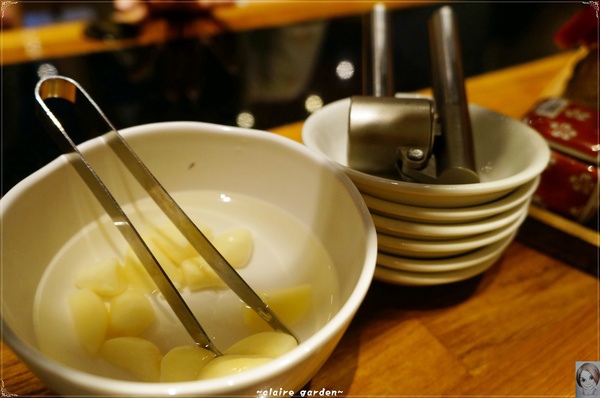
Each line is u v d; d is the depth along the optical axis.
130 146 0.60
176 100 0.99
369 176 0.56
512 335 0.60
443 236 0.57
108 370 0.47
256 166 0.64
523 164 0.66
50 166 0.54
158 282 0.50
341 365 0.56
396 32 1.26
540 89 1.12
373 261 0.45
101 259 0.58
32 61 1.06
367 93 0.72
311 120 0.69
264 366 0.35
